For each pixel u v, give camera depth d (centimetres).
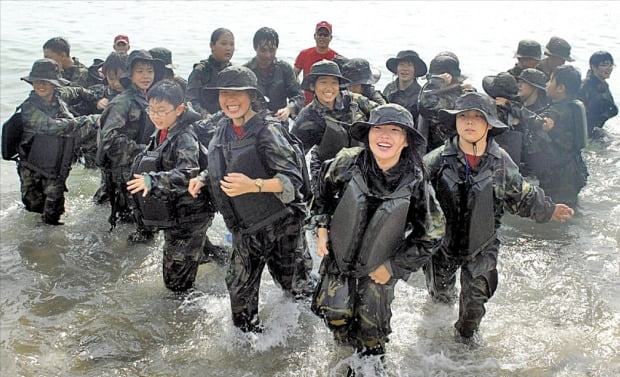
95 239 609
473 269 425
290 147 417
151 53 688
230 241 605
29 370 422
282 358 435
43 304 501
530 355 436
